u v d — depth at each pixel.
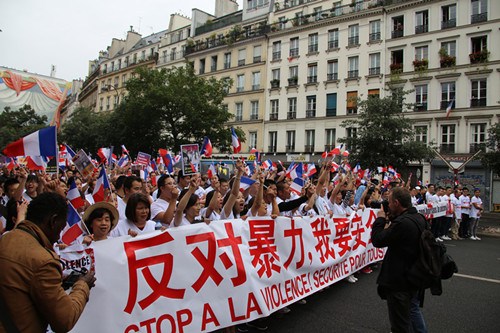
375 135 19.95
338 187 7.17
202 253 3.88
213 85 28.72
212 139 28.97
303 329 4.68
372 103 20.67
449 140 27.28
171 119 28.05
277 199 6.28
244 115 38.12
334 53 32.47
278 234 4.88
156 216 4.43
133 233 3.55
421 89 28.48
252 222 4.55
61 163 10.94
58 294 2.08
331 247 5.95
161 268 3.52
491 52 25.80
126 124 29.19
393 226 3.65
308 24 33.84
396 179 14.50
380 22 30.31
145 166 10.96
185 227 3.80
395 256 3.66
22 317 1.97
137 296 3.30
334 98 32.31
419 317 3.77
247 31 39.03
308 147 33.47
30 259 2.02
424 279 3.47
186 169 5.36
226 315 3.98
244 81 38.59
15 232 2.13
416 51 28.78
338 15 32.22
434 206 12.31
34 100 68.69
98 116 41.56
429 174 27.70
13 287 1.96
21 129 52.94
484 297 6.18
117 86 55.78
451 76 27.14
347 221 6.50
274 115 36.06
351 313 5.25
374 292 6.20
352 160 21.06
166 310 3.49
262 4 38.91
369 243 7.27
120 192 5.61
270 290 4.57
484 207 25.59
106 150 10.55
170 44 47.59
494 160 17.56
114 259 3.22
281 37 35.94
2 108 65.00
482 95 26.19
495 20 25.66
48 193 2.28
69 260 3.27
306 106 33.88
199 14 45.81
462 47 26.91
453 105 27.08
